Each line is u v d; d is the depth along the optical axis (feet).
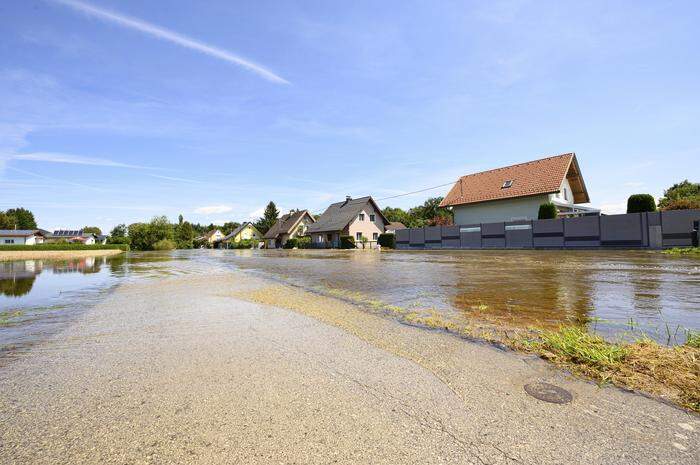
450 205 98.37
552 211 74.84
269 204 253.85
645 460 5.72
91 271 52.01
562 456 5.90
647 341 11.24
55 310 20.99
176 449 6.36
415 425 6.99
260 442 6.52
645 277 26.76
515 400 7.92
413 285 26.25
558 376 9.15
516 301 18.97
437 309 17.63
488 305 18.13
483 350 11.35
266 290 26.71
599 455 5.89
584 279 26.55
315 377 9.50
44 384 9.51
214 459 6.05
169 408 7.92
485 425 6.92
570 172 89.15
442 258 56.13
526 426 6.83
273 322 16.08
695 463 5.61
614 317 14.93
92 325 16.63
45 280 39.58
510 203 87.81
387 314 16.98
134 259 90.27
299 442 6.50
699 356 9.81
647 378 8.66
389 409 7.66
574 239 69.82
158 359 11.32
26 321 18.01
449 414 7.38
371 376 9.48
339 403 7.98
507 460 5.83
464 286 24.85
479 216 94.48
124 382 9.50
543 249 73.10
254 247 218.38
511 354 10.90
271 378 9.50
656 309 16.24
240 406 7.94
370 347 11.99
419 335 13.28
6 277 43.88
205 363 10.80
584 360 9.98
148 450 6.35
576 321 14.44
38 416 7.71
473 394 8.27
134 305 21.89
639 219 61.98
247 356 11.35
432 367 10.02
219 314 18.29
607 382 8.66
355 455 6.08
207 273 43.57
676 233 58.29
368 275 34.42
